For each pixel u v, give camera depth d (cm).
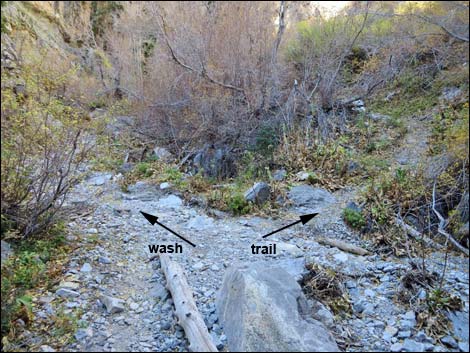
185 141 795
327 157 627
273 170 642
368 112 774
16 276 305
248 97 763
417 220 447
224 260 387
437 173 477
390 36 848
